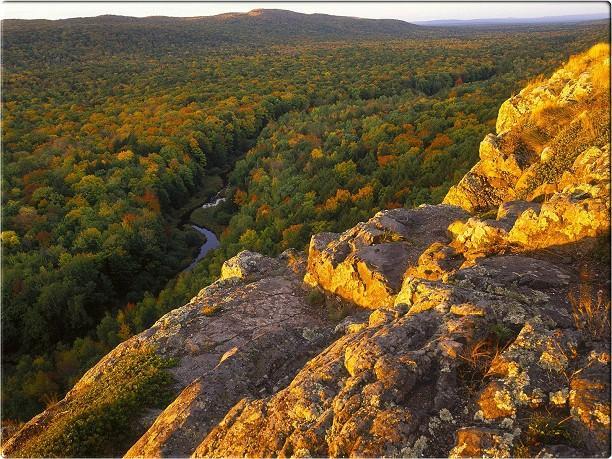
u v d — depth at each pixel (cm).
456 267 909
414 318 680
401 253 1155
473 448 477
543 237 817
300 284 1309
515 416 501
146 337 1150
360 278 1111
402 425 511
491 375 559
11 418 2562
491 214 1157
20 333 3484
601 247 731
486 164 1483
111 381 998
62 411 961
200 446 624
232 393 776
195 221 5531
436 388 556
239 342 1058
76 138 7025
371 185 4747
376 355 615
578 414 483
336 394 600
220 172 7075
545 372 540
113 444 832
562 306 655
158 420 752
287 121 8412
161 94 10512
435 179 4147
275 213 4747
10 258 3975
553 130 1384
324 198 4794
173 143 6612
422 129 5866
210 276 3575
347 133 6600
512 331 615
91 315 3684
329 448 520
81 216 4594
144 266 4278
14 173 5534
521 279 720
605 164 876
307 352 890
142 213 4788
